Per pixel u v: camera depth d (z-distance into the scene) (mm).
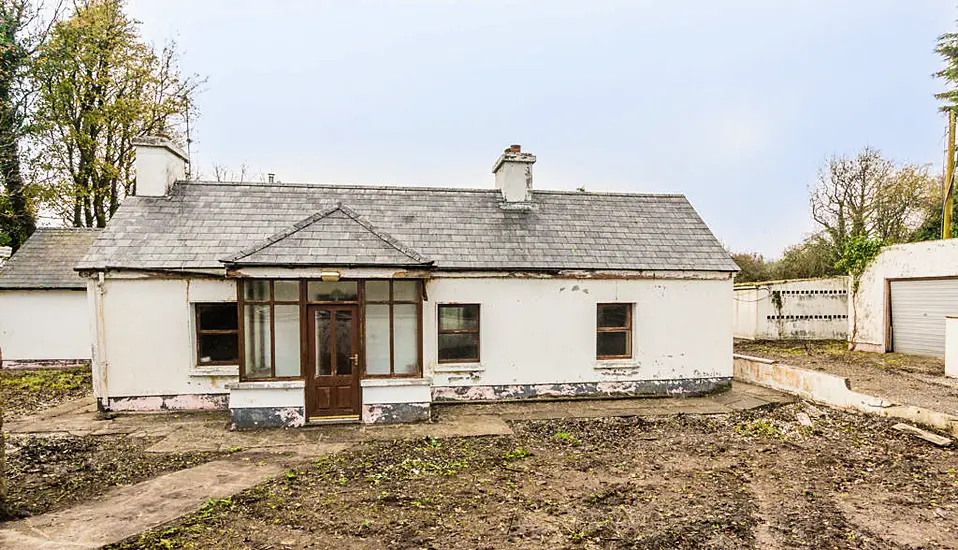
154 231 10953
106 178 21750
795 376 11938
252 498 6094
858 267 18953
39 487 6477
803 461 7621
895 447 8242
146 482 6641
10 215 19750
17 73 19500
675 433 9133
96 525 5375
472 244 11812
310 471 7051
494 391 11398
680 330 12148
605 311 12094
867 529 5414
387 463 7406
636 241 12656
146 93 22156
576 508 5891
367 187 13172
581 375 11711
